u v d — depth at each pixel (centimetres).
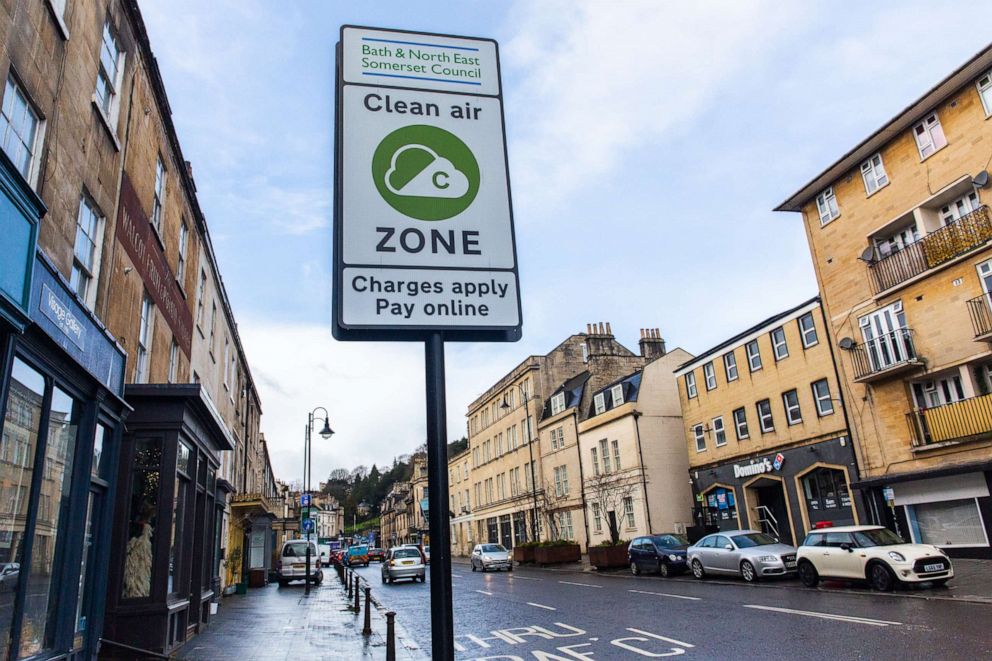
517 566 3644
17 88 743
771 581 1761
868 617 1070
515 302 342
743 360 2794
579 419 3969
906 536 1994
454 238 344
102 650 953
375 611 1698
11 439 645
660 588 1812
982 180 1792
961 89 1875
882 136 2083
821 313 2378
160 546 1012
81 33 923
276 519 3759
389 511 10875
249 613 1709
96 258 1020
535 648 1028
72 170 894
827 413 2339
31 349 662
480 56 386
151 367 1333
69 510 798
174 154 1523
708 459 2989
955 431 1867
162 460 1040
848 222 2253
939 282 1923
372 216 337
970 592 1266
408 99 365
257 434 4031
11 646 643
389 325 322
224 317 2445
